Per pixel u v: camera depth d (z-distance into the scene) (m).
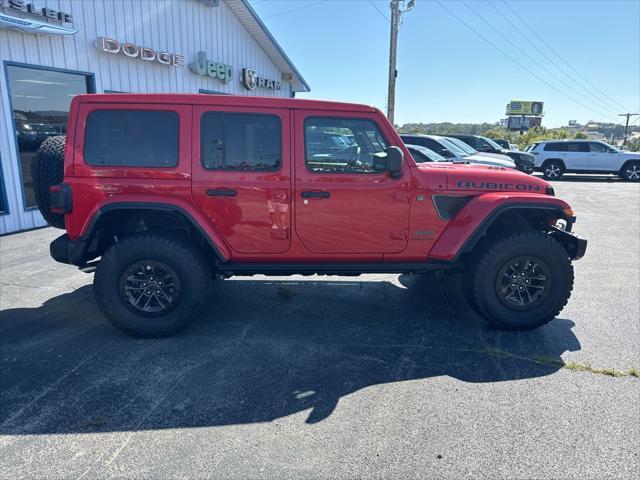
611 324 4.41
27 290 5.18
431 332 4.21
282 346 3.89
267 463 2.48
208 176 3.89
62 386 3.23
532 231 4.20
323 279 5.72
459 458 2.53
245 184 3.91
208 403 3.04
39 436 2.69
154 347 3.85
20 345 3.85
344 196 3.99
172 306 3.97
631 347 3.91
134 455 2.54
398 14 18.11
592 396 3.15
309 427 2.80
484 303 4.16
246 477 2.38
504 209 4.05
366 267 4.19
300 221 4.01
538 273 4.19
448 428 2.79
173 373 3.42
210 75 13.43
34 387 3.21
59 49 8.76
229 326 4.29
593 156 20.53
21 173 8.35
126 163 3.87
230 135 3.91
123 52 10.13
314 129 3.96
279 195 3.95
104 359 3.63
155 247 3.86
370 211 4.05
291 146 3.94
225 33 14.36
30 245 7.26
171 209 3.86
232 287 5.38
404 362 3.63
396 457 2.54
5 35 7.77
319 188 3.96
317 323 4.39
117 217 4.12
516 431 2.76
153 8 11.15
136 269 3.94
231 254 4.07
